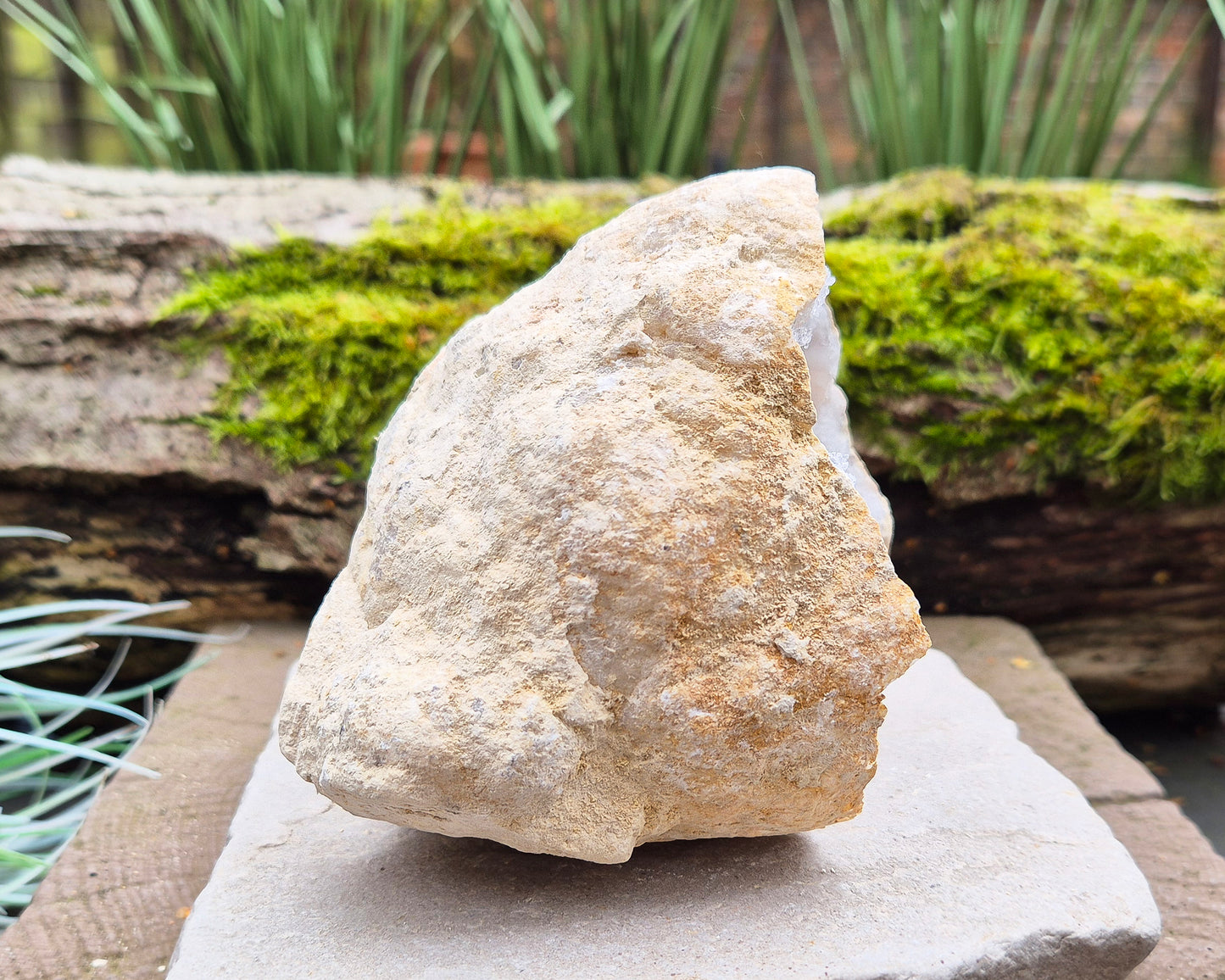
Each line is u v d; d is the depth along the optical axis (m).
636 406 0.99
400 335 1.94
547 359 1.06
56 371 1.92
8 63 3.93
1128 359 1.88
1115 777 1.58
